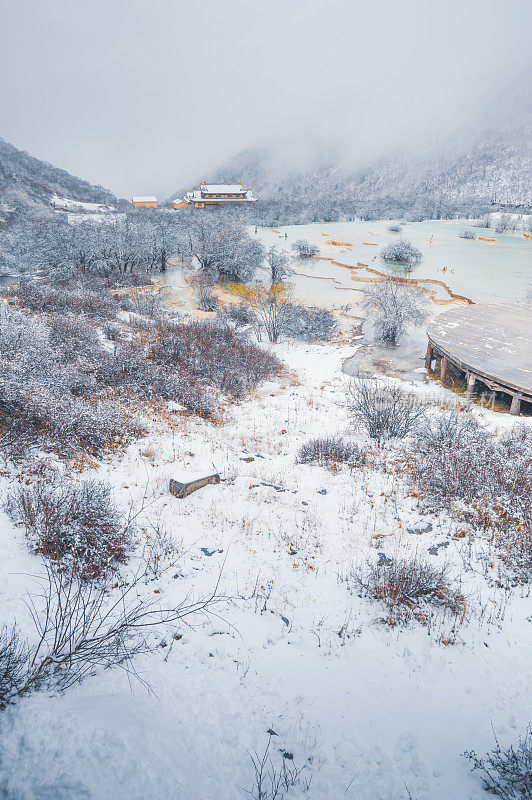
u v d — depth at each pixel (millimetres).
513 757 4117
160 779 3385
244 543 7824
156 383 15594
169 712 4211
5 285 34656
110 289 37344
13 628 4469
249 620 5918
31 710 3535
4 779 2949
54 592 5473
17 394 10320
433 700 4938
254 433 13984
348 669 5289
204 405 15062
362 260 54000
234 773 3738
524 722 4691
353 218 99562
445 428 13016
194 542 7641
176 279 45812
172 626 5512
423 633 5984
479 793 3906
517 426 14523
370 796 3787
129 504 8477
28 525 6680
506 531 8359
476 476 10258
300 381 21016
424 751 4301
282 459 11992
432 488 10047
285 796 3656
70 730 3428
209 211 103750
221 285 43625
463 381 21266
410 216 95375
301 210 101188
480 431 13297
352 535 8383
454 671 5363
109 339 21578
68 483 8477
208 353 20281
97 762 3270
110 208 121062
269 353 24188
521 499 9289
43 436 9922
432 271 47125
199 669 4902
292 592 6656
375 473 11125
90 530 6633
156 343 20516
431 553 7840
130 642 4988
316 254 57719
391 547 8016
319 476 10820
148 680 4547
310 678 5078
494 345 20266
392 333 28703
